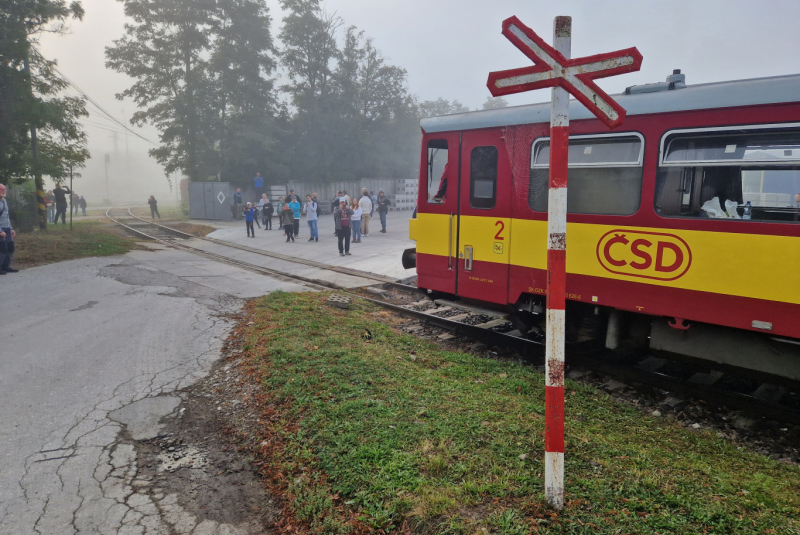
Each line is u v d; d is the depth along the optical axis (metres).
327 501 3.53
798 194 4.56
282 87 38.91
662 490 3.49
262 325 7.75
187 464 4.29
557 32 3.03
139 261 14.55
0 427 4.77
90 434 4.72
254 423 4.86
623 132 5.62
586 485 3.52
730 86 4.96
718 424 5.16
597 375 6.38
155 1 32.06
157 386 5.79
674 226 5.29
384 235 21.17
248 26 34.25
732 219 4.93
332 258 15.62
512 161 6.72
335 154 41.38
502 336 7.45
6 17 17.20
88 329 7.76
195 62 34.16
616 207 5.77
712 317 5.09
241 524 3.54
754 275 4.80
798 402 5.66
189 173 34.47
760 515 3.27
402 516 3.30
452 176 7.55
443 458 3.87
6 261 12.04
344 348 6.68
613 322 6.14
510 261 6.86
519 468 3.75
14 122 17.23
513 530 3.04
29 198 19.89
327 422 4.55
